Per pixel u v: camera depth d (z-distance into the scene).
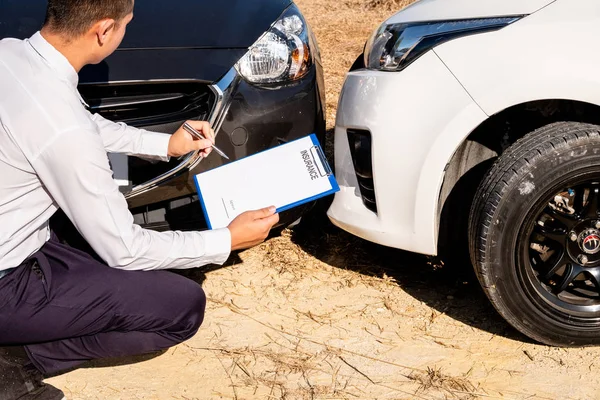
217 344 3.19
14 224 2.42
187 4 3.66
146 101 3.33
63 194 2.35
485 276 2.93
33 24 3.43
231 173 2.73
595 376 2.90
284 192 2.69
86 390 2.93
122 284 2.59
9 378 2.58
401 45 3.11
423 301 3.44
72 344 2.68
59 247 2.62
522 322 2.98
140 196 3.28
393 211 3.10
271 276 3.69
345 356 3.08
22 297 2.48
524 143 2.88
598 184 2.88
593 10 2.83
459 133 2.91
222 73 3.37
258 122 3.42
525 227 2.86
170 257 2.50
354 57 7.16
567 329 2.97
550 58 2.80
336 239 3.99
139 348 2.72
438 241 3.43
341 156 3.31
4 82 2.31
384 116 3.04
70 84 2.35
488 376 2.93
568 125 2.88
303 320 3.33
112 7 2.31
